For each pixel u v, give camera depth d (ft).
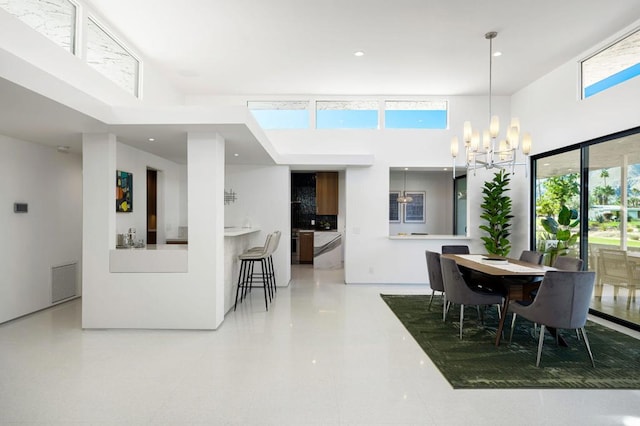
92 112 11.80
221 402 8.54
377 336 13.25
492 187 22.07
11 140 14.75
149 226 21.62
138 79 17.11
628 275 14.26
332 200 31.30
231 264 17.04
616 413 8.11
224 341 12.69
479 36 15.06
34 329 13.96
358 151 23.36
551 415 8.02
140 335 13.35
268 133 23.36
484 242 23.20
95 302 14.03
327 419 7.87
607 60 15.55
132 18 13.62
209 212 14.03
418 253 23.29
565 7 12.84
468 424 7.70
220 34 14.87
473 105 23.15
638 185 13.84
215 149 13.99
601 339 12.88
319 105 23.53
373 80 20.30
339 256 30.14
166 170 22.18
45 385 9.36
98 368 10.41
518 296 12.41
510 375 9.96
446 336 13.25
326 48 16.19
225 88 21.62
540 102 19.89
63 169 17.65
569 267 13.55
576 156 17.35
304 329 14.06
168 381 9.59
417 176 32.01
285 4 12.67
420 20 13.74
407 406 8.39
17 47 10.19
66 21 12.39
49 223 16.78
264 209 22.86
